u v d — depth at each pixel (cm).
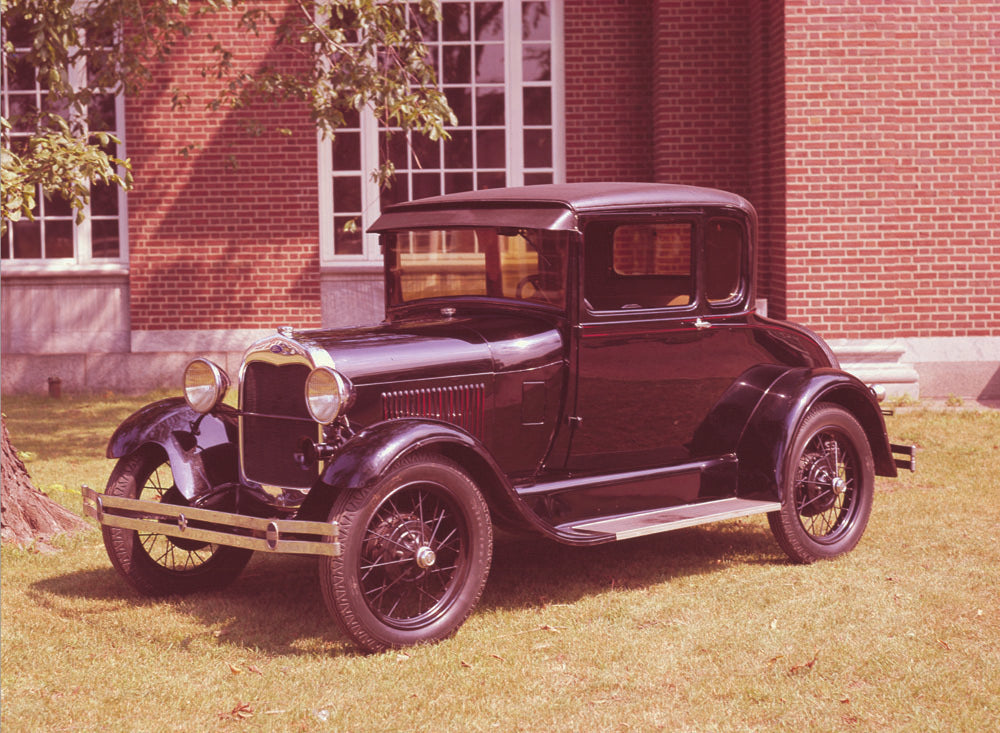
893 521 671
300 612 526
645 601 532
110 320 1319
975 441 914
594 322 546
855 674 436
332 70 957
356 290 1317
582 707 409
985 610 509
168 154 1294
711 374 589
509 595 547
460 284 583
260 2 1276
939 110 1137
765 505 573
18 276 1309
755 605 524
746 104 1271
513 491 495
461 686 428
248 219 1301
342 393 467
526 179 1336
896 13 1130
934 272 1147
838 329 1147
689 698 414
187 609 531
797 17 1130
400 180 1326
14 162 744
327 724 396
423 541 473
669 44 1266
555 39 1324
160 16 966
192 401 535
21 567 592
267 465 511
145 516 527
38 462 894
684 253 578
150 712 407
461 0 1319
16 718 398
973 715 394
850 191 1139
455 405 515
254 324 1308
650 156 1336
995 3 1130
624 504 564
